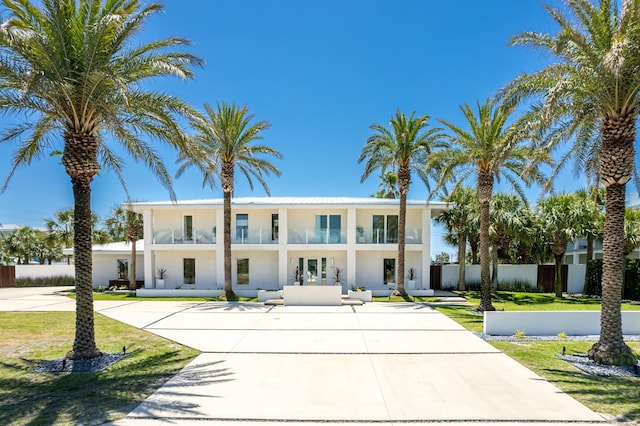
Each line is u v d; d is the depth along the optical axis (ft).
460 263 82.23
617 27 26.89
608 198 28.12
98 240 101.24
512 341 33.30
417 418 17.69
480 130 51.70
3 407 18.92
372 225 80.38
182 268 81.15
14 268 99.76
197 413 18.19
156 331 37.76
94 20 27.58
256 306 56.34
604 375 23.85
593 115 29.48
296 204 73.97
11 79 26.89
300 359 27.61
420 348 30.76
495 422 17.28
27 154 34.88
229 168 66.08
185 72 31.71
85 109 27.76
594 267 72.84
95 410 18.48
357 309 53.16
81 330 27.94
